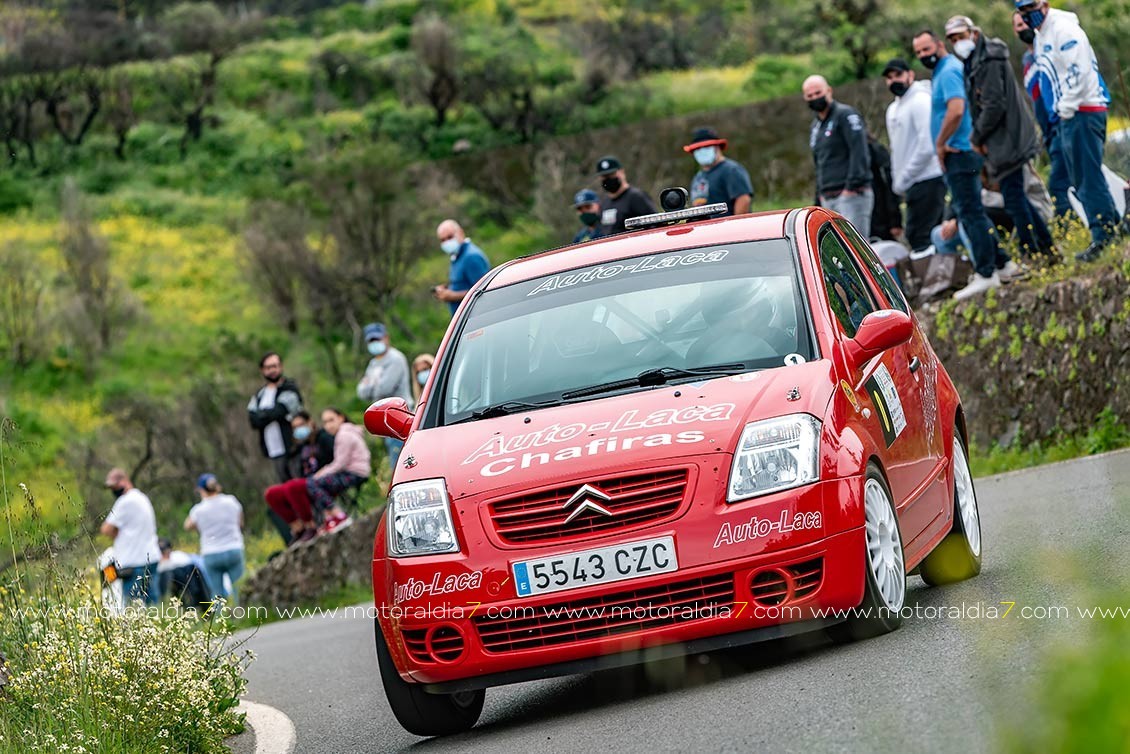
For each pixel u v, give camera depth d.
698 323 20.86
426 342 155.25
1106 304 37.16
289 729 23.53
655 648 18.06
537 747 17.12
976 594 20.94
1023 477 35.31
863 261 24.23
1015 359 39.81
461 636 18.59
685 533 17.97
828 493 18.12
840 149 43.47
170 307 170.38
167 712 21.05
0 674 20.88
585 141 179.50
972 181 40.19
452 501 18.97
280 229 161.88
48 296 164.12
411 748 19.56
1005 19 107.19
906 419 21.58
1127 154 42.88
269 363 56.00
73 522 24.56
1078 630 16.27
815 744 14.10
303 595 52.66
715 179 42.97
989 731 12.83
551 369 21.05
